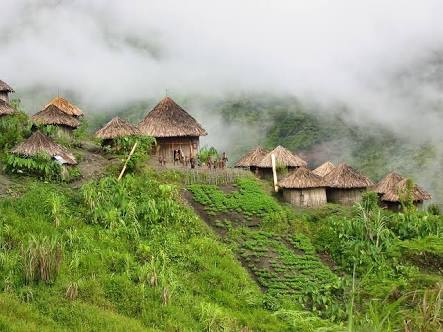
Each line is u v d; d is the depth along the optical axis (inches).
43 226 870.4
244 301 869.8
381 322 346.0
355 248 1080.8
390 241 1109.1
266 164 1553.9
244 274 962.1
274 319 824.3
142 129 1578.5
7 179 1054.4
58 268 711.7
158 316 717.3
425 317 352.5
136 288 762.2
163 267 843.4
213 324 737.0
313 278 981.2
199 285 870.4
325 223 1221.1
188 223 1075.9
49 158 1119.0
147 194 1114.7
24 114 1473.9
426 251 987.9
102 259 827.4
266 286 948.0
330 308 880.9
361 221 1155.9
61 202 976.3
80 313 644.7
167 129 1573.6
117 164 1262.3
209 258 967.0
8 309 607.5
